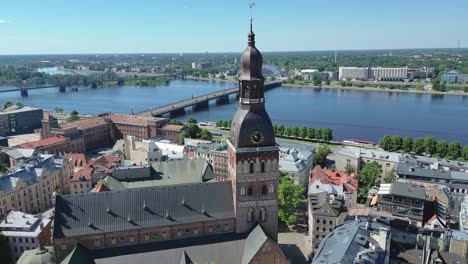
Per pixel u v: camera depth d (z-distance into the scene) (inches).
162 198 4018.2
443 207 5482.3
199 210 4045.3
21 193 6033.5
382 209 5177.2
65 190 7273.6
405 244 4284.0
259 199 3998.5
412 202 5049.2
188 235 4033.0
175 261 3757.4
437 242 4224.9
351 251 3260.3
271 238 3902.6
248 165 3868.1
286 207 5482.3
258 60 3673.7
